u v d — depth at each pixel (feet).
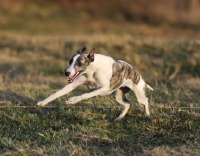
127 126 41.34
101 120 42.57
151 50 82.33
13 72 70.79
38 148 35.12
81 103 47.03
